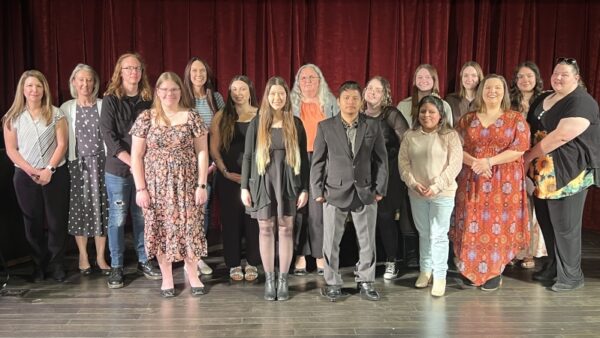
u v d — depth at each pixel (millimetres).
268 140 3357
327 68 5055
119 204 3672
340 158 3354
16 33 4844
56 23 4863
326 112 3912
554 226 3664
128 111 3648
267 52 5059
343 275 3980
